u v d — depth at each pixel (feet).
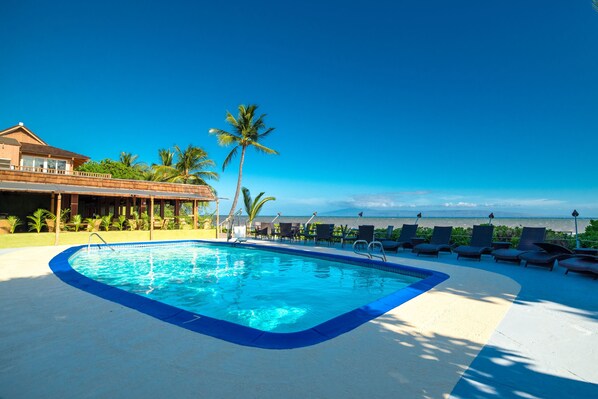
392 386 8.64
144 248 54.65
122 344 11.37
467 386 8.76
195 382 8.74
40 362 10.03
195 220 73.87
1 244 47.47
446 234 40.19
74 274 24.62
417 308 16.26
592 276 25.99
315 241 55.42
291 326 18.01
